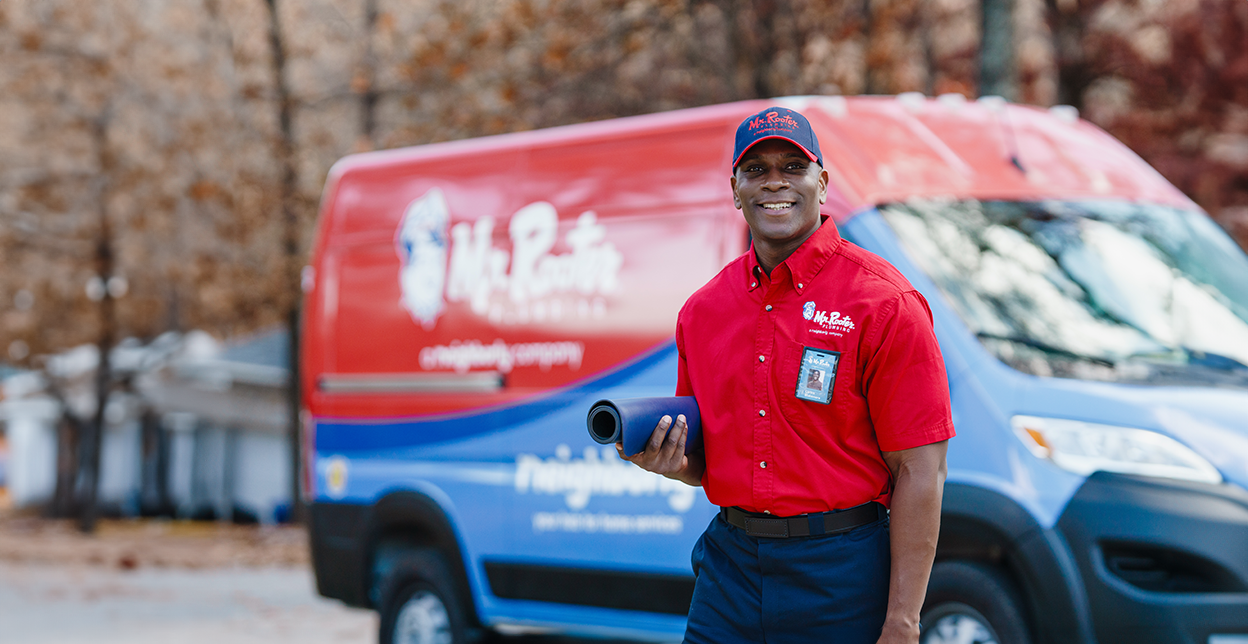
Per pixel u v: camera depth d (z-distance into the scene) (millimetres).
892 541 2896
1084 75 14781
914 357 2877
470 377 7047
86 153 26844
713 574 3156
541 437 6691
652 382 6305
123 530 29391
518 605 6809
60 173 26594
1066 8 14734
